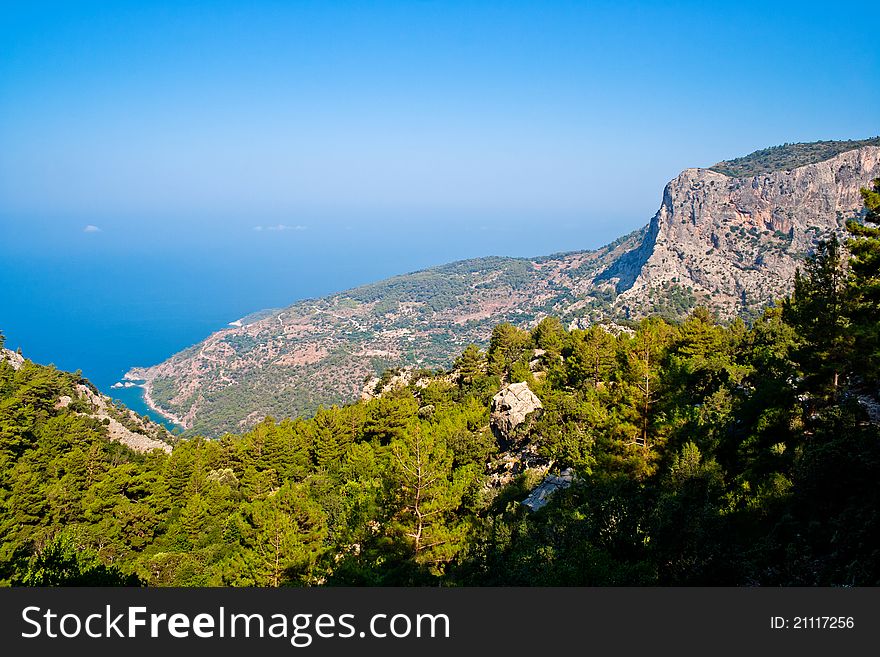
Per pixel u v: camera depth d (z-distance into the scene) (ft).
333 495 175.73
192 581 134.82
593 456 114.32
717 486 83.46
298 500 136.77
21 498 171.01
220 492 194.49
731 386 140.26
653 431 103.50
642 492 85.30
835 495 71.15
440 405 264.72
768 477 81.30
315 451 235.20
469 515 127.13
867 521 59.62
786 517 69.56
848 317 98.68
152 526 175.01
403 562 105.09
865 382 105.19
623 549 68.85
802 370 104.88
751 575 60.90
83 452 226.99
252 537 135.44
